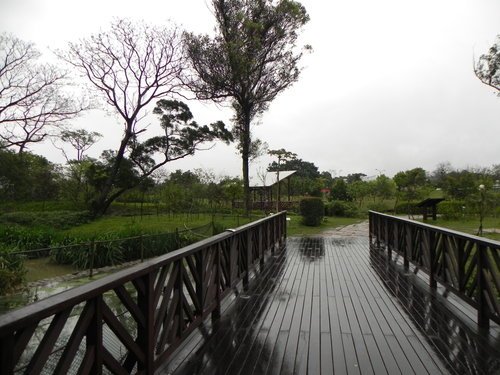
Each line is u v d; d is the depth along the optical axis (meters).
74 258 8.02
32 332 1.12
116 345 2.69
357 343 2.62
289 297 3.90
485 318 2.90
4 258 6.62
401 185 24.23
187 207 19.14
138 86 18.77
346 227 15.37
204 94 17.59
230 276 3.67
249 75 16.23
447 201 19.05
